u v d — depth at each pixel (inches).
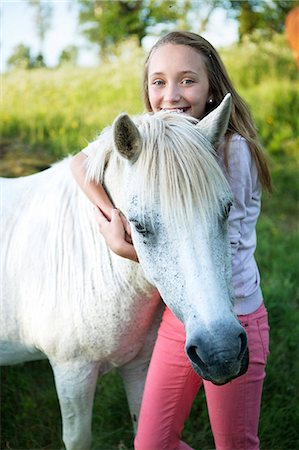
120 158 64.8
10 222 83.4
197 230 56.4
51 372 116.9
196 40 74.6
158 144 59.1
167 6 354.6
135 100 274.4
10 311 81.7
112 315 75.1
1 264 81.7
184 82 73.4
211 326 53.3
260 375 72.4
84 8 415.5
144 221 58.2
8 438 101.7
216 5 351.3
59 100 274.7
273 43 345.7
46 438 102.7
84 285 75.5
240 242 71.3
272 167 245.3
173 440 75.0
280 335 125.2
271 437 98.7
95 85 289.1
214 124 62.4
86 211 76.9
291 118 279.3
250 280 71.9
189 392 73.9
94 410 106.0
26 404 106.7
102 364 81.1
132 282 73.1
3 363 90.3
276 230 197.3
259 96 292.0
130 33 379.6
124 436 102.3
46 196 82.2
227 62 324.8
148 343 81.7
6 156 228.1
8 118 252.5
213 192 57.7
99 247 75.0
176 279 56.6
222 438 73.7
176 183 56.9
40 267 78.5
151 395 73.7
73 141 238.7
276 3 357.1
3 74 309.0
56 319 77.0
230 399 71.1
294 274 161.9
